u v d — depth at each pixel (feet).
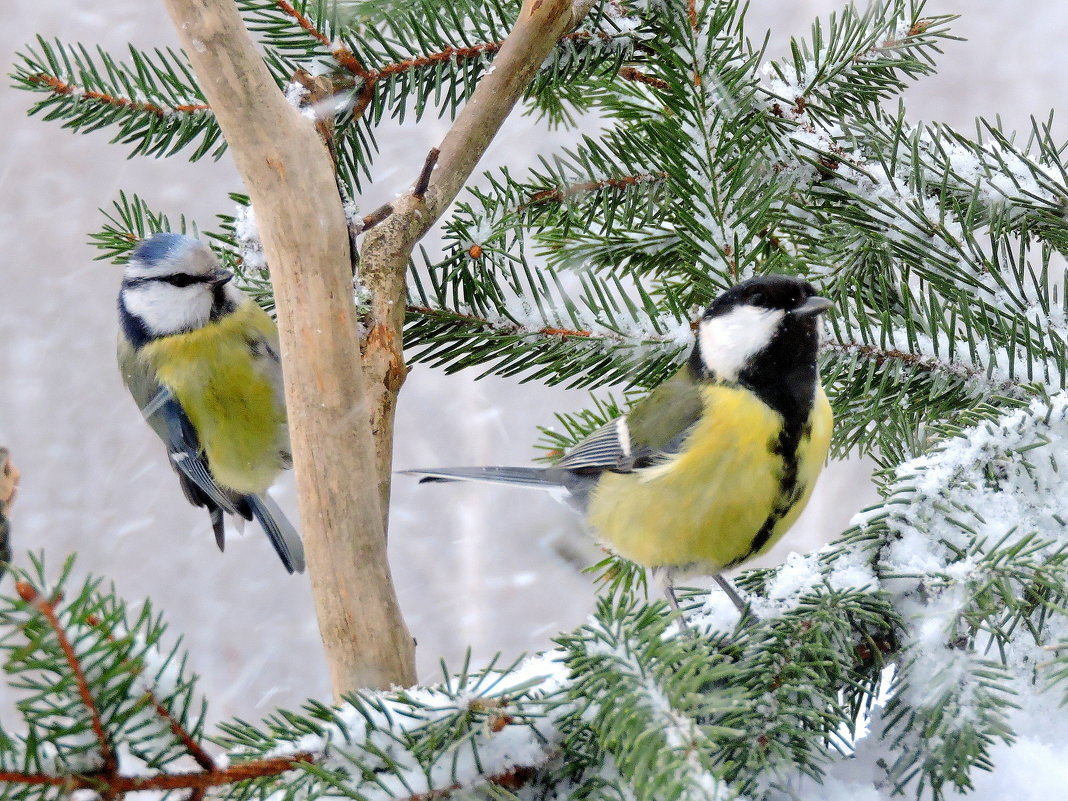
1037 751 12.74
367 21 16.97
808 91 18.03
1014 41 47.78
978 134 16.65
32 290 51.11
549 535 20.84
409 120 43.11
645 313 17.81
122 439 49.42
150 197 51.90
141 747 10.06
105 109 18.19
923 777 11.89
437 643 43.80
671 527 17.31
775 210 18.30
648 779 9.74
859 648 12.97
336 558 13.14
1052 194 16.28
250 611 45.83
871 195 16.99
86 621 9.39
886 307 16.17
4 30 51.29
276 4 17.26
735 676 12.07
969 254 16.12
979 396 15.53
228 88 12.11
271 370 25.58
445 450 47.73
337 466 13.01
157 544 47.52
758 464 16.57
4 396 49.44
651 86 18.38
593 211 18.57
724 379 16.88
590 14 17.33
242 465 26.30
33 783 9.46
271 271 13.03
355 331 13.09
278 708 11.41
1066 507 13.14
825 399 16.90
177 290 24.77
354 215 16.31
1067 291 15.57
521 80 16.06
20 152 51.72
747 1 17.33
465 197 31.48
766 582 14.15
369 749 10.70
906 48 18.66
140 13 51.90
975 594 12.07
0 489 10.71
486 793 11.02
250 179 12.60
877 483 16.10
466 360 17.70
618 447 18.19
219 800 10.73
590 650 11.27
